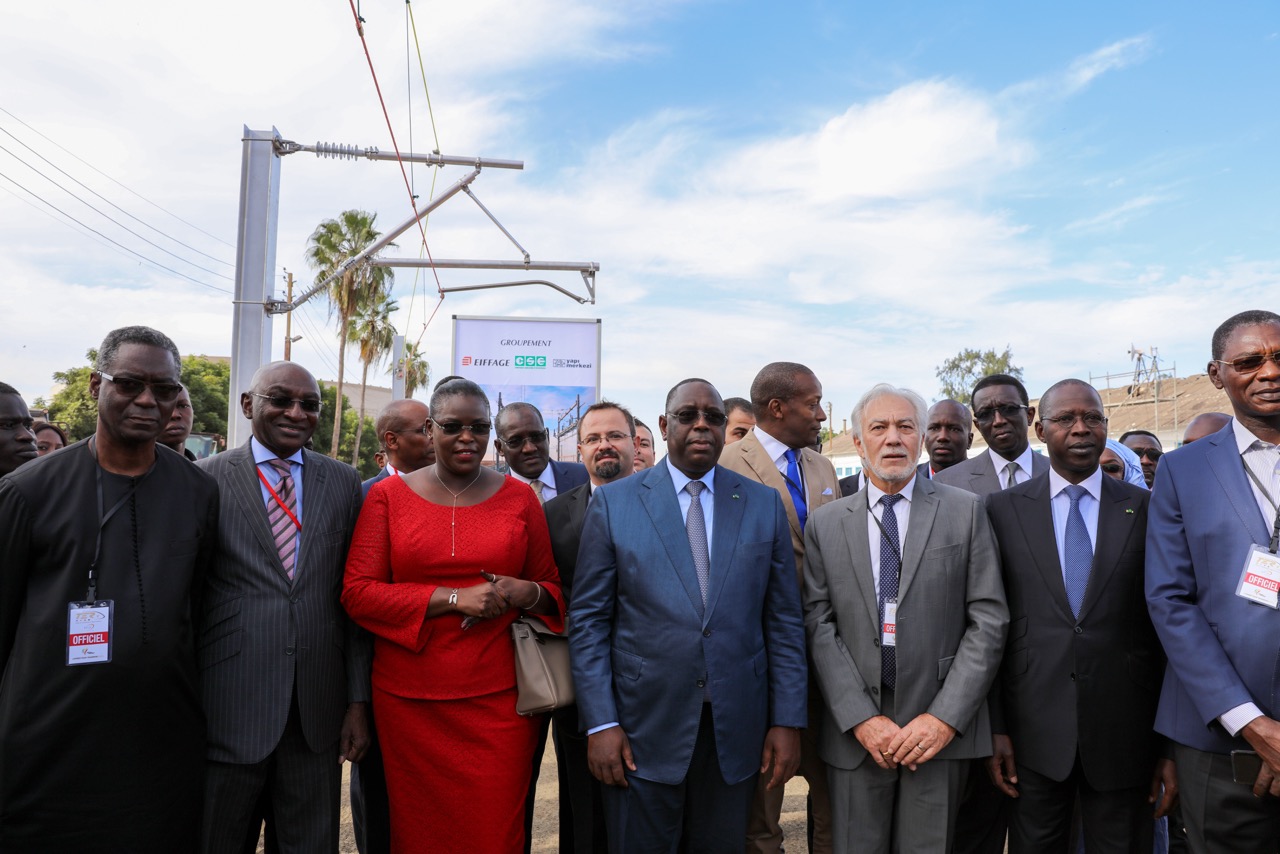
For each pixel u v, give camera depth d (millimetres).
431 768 3004
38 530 2523
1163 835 3959
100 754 2475
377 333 33062
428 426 3271
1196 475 2930
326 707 3010
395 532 3135
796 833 4727
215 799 2799
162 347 2705
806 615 3326
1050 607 3080
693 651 2969
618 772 2926
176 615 2646
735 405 5648
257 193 8109
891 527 3201
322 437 42062
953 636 3037
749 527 3174
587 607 3145
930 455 5449
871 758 3041
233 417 7926
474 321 8852
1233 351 2826
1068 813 3105
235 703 2814
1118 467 4996
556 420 8922
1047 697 3021
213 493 2916
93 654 2488
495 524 3215
